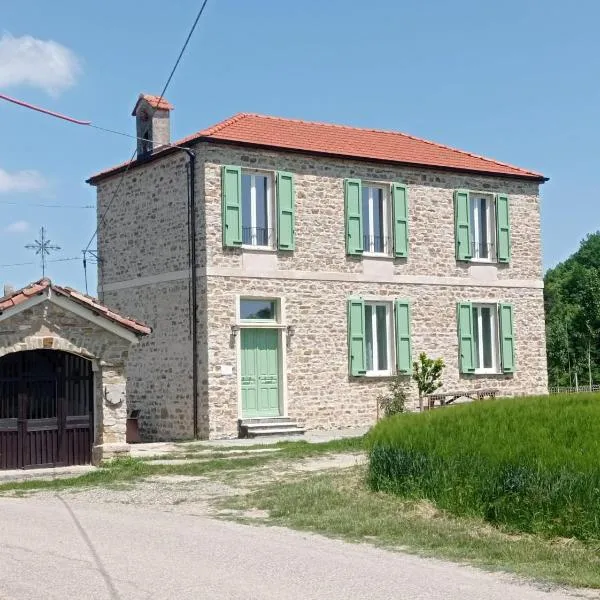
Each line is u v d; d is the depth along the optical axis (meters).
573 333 42.31
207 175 19.25
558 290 49.88
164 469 14.07
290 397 19.97
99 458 14.33
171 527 9.34
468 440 10.38
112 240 21.86
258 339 19.84
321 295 20.56
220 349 19.09
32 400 14.07
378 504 10.30
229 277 19.31
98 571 7.15
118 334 14.56
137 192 21.16
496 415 11.82
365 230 21.62
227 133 20.05
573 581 6.84
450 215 22.70
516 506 8.93
